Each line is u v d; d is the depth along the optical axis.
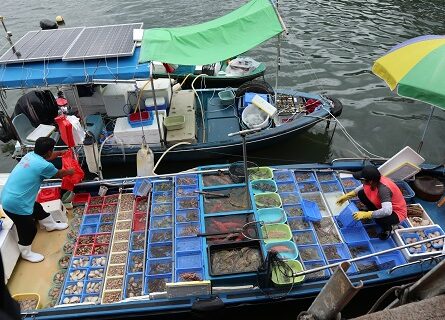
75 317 5.75
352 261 5.86
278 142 9.78
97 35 9.08
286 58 14.26
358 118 11.45
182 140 9.19
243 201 7.39
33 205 6.54
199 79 11.91
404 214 6.64
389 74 6.57
